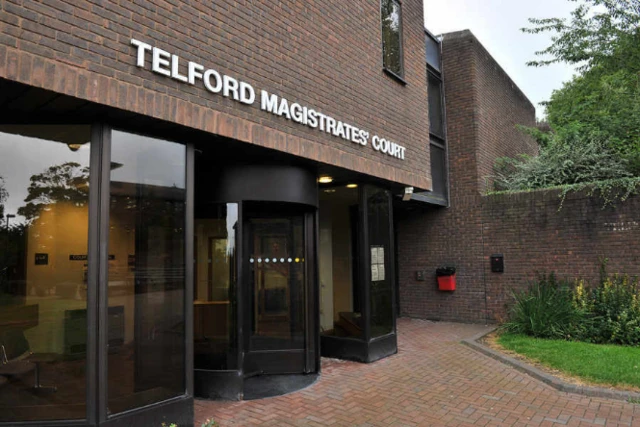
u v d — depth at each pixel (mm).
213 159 5699
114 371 3895
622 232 8977
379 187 7773
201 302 5680
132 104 3764
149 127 4219
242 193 5645
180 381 4391
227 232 5668
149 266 4230
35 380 3834
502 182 11516
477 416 4812
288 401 5312
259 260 6602
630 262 8844
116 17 3717
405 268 11656
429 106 11016
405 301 11602
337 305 7543
